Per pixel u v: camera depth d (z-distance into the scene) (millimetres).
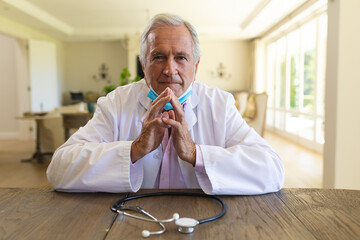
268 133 8227
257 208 785
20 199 858
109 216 725
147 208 781
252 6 6383
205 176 931
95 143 1008
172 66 982
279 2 5594
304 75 6262
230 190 892
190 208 783
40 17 6680
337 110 2824
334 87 2867
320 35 5457
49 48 7750
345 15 2762
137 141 938
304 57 6281
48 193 920
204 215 734
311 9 5559
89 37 9141
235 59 9766
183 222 629
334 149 2883
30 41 7355
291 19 6352
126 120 1177
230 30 8484
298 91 6578
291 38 7117
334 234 629
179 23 992
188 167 1095
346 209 773
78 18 7465
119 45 10102
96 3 6191
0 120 7789
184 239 603
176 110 911
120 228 653
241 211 762
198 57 1076
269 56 8844
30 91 7426
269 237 615
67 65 10156
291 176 3887
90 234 628
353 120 2828
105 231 643
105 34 8734
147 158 1105
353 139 2842
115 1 6055
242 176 916
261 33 8633
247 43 9727
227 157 927
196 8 6570
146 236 607
